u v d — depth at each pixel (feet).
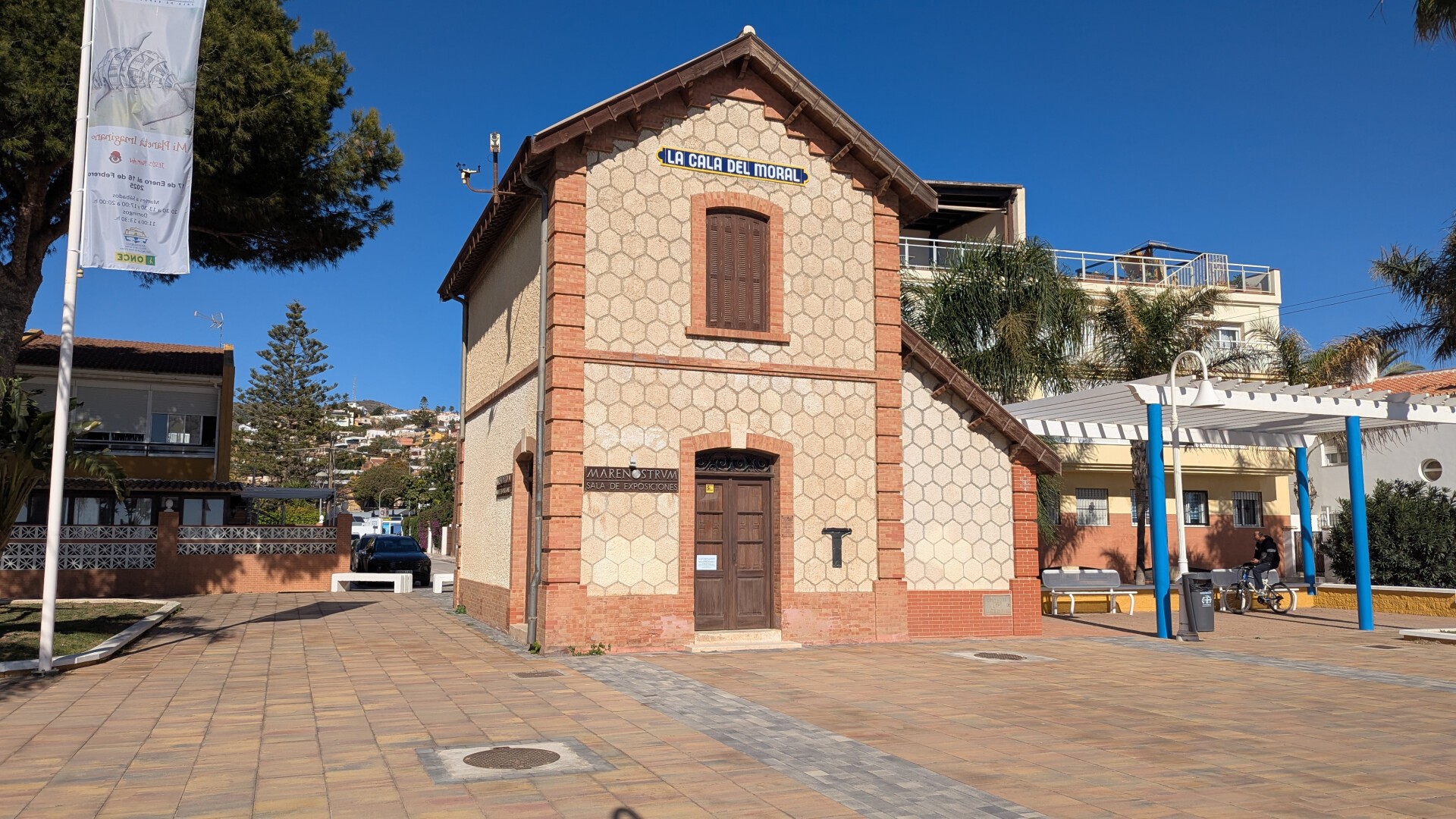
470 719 29.66
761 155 50.29
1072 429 65.62
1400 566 73.82
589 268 46.19
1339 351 79.61
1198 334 81.00
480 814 20.03
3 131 55.62
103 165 38.91
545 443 45.65
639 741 26.73
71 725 28.55
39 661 37.83
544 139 45.01
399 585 84.38
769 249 50.03
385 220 73.15
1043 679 38.22
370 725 28.68
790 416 49.32
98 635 47.37
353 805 20.62
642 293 47.06
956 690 35.50
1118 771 23.90
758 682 37.01
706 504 48.29
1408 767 24.47
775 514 48.96
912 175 52.19
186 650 45.19
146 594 79.92
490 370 61.93
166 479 105.09
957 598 52.03
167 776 22.86
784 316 49.70
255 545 84.58
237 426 256.11
